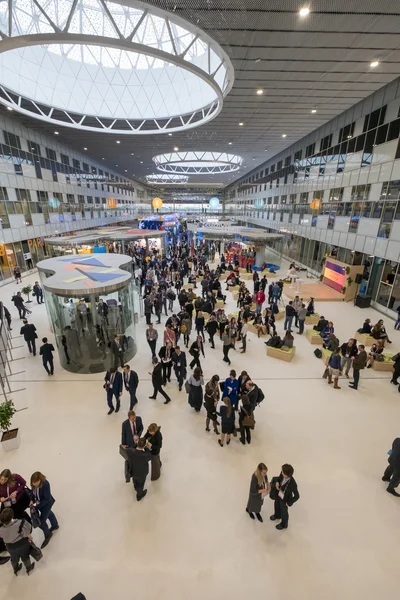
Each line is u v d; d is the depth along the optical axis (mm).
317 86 15414
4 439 6633
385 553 4828
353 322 14961
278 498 4977
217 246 38219
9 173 23266
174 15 9406
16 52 18844
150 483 5941
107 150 34688
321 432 7402
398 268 15492
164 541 4922
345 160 21031
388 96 16281
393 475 5730
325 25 9930
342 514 5422
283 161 35031
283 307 17062
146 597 4223
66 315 9820
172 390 8977
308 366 10508
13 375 9820
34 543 4879
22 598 4203
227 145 31469
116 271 11312
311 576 4496
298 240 31016
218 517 5309
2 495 4605
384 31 10227
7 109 20656
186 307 13141
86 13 16328
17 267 22109
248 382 7035
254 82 14906
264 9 9047
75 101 23094
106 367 10109
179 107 23688
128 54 22516
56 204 29234
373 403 8578
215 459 6523
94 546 4844
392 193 16062
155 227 40719
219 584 4371
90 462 6418
